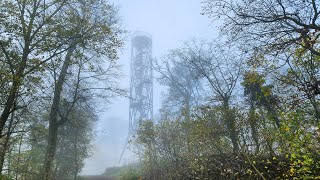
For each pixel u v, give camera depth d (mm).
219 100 16906
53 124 18641
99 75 19891
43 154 22281
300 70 9844
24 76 12750
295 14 8773
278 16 8883
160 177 18906
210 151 13828
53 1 14781
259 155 11383
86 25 15930
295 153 7961
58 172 29641
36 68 13156
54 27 14523
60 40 14852
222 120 13258
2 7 13344
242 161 12008
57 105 18516
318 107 8672
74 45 15461
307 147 7605
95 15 17250
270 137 9664
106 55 16406
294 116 7688
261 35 9086
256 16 9289
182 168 16500
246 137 12398
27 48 13539
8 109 12773
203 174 13852
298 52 8703
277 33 8859
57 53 14422
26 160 19969
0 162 15039
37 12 14312
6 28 13297
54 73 16406
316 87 7875
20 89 12859
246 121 11938
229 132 13062
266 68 9453
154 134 18906
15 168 19094
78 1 16125
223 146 13203
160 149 19344
